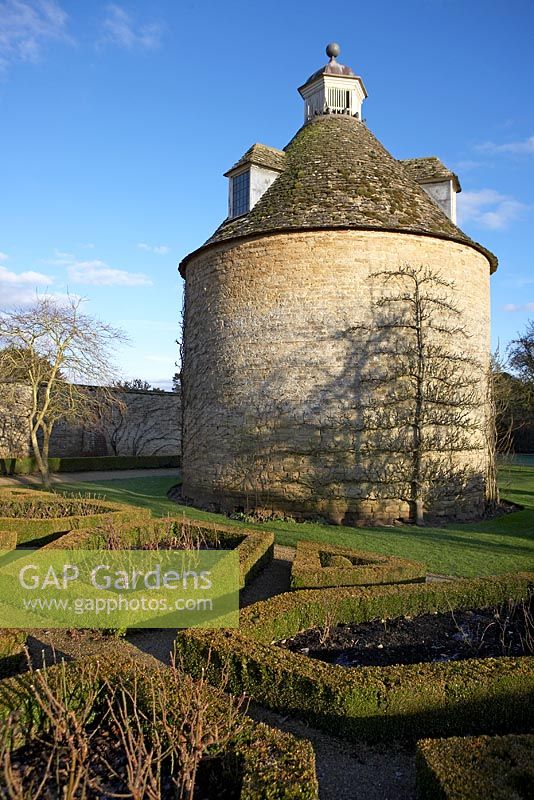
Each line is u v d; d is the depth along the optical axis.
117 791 3.50
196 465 14.88
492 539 10.69
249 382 13.34
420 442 12.42
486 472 14.16
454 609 6.41
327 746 4.14
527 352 31.20
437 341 12.88
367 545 10.16
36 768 3.71
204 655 4.86
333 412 12.52
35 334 21.81
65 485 20.52
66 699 3.99
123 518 10.30
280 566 8.86
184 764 3.21
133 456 29.33
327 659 5.23
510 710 4.22
